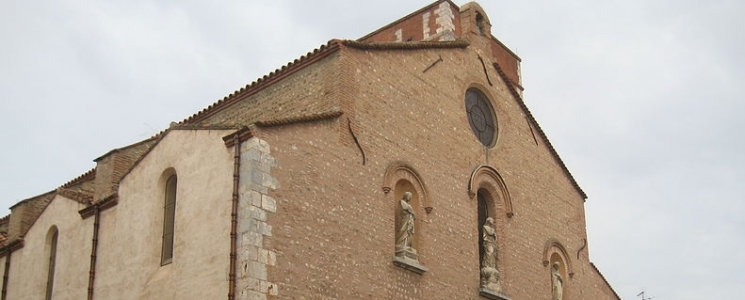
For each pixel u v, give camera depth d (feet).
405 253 84.07
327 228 75.61
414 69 95.30
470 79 106.01
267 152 71.87
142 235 79.82
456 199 95.55
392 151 87.40
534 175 112.88
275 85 91.04
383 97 88.58
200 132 76.43
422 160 91.81
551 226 113.19
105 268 83.15
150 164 82.02
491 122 109.09
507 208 104.27
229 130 73.31
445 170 95.20
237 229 68.80
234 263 67.67
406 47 94.27
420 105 94.32
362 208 80.74
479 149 102.73
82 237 88.69
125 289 79.41
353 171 81.05
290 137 74.84
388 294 80.69
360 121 84.07
